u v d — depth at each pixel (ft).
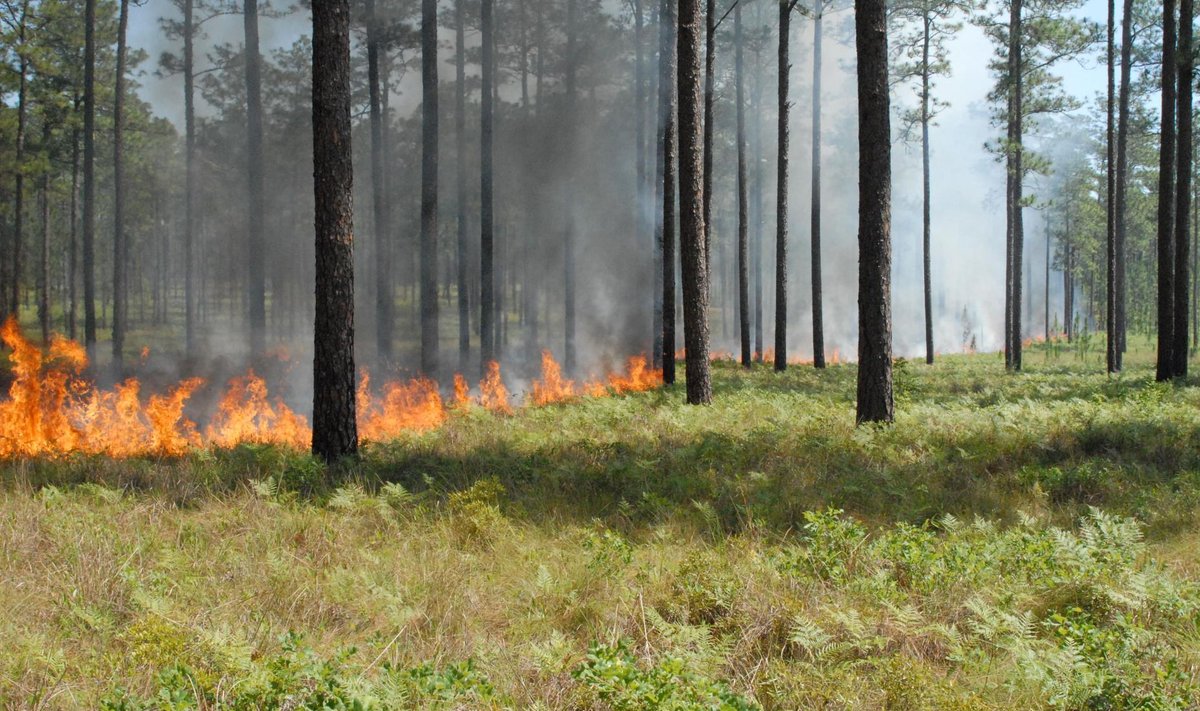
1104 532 20.98
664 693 12.44
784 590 18.21
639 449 35.01
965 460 31.96
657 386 68.64
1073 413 42.57
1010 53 92.63
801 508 25.44
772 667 14.66
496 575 20.12
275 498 26.27
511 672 14.32
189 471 29.60
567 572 19.92
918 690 13.32
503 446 36.73
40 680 13.62
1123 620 15.83
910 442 35.55
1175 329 67.97
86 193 93.61
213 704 12.89
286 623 16.70
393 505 26.61
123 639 15.10
